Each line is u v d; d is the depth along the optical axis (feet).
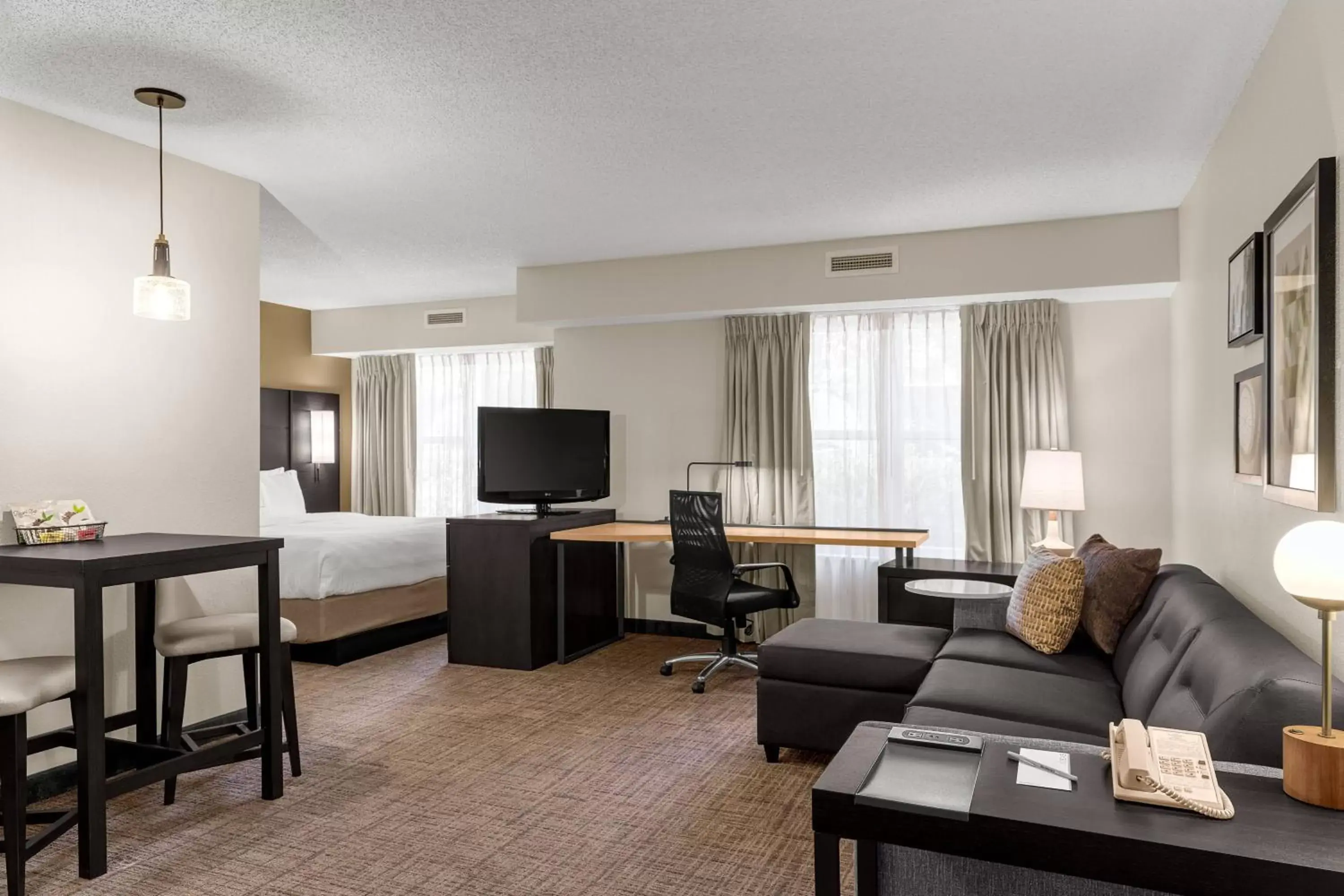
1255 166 9.52
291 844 9.05
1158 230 15.24
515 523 16.83
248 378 13.09
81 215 10.87
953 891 5.17
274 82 9.76
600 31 8.62
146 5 8.02
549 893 8.02
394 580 18.58
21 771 7.91
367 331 25.45
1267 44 8.94
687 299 18.67
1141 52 9.18
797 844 9.04
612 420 20.97
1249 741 5.67
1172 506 16.38
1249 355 9.91
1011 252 16.19
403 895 7.98
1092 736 8.22
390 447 26.40
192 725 12.25
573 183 13.61
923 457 18.53
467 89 9.99
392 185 13.62
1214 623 7.90
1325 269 6.75
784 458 19.13
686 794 10.42
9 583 8.82
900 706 10.89
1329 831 4.42
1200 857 4.22
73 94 9.99
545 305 19.89
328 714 13.79
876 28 8.62
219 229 12.73
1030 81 9.90
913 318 18.61
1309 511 7.45
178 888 8.13
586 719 13.51
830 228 16.44
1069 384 17.28
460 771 11.21
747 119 10.98
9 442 10.09
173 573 9.17
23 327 10.23
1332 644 6.79
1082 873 4.42
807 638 11.82
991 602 12.96
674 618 20.27
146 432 11.62
